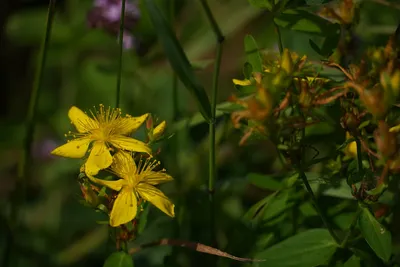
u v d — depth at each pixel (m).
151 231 0.41
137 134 0.40
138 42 0.43
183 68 0.31
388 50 0.31
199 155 0.42
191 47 0.50
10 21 0.49
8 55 0.57
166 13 0.42
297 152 0.31
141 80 0.46
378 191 0.30
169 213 0.31
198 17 0.50
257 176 0.35
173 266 0.36
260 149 0.44
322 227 0.34
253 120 0.30
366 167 0.32
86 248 0.43
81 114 0.33
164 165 0.39
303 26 0.34
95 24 0.43
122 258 0.31
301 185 0.34
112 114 0.34
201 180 0.41
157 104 0.47
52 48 0.49
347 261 0.32
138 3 0.43
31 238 0.43
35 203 0.47
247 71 0.32
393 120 0.30
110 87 0.46
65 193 0.47
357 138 0.31
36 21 0.50
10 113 0.57
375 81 0.31
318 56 0.37
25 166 0.35
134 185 0.31
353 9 0.33
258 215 0.35
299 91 0.30
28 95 0.57
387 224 0.34
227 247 0.36
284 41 0.44
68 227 0.45
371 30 0.41
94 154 0.32
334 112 0.35
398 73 0.29
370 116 0.31
